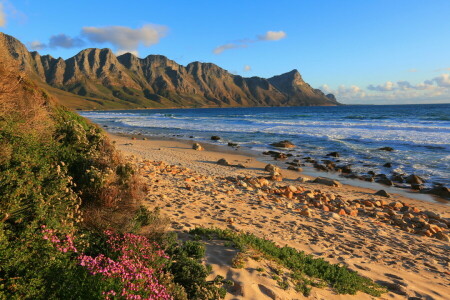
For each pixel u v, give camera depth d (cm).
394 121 6431
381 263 775
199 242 621
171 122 7456
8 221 376
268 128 5425
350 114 10206
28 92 878
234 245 630
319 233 930
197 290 427
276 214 1057
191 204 1001
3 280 304
